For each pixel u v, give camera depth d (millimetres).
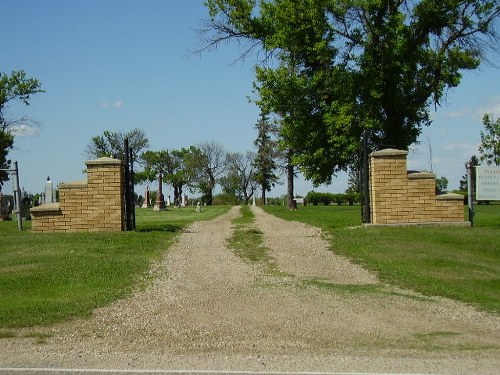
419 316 8547
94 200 17781
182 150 92312
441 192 19703
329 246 15516
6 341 7199
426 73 29094
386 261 13195
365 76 28188
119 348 6895
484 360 6336
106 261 12664
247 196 96875
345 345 7004
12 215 28047
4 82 49938
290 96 29531
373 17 28375
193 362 6297
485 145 45281
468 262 13234
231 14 29750
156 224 22656
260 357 6473
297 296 9789
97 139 78188
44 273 11188
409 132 29656
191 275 11781
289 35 27719
